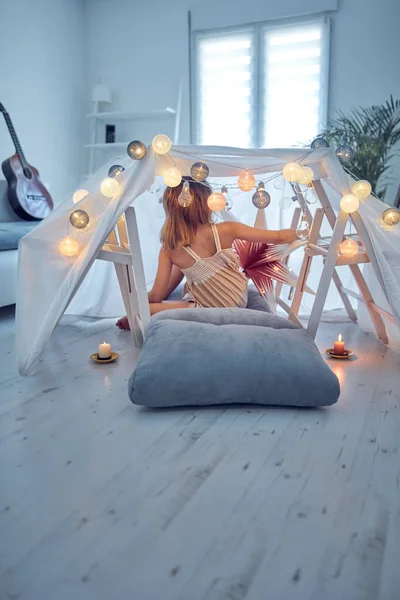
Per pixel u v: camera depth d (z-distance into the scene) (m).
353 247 1.77
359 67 3.76
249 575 0.82
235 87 4.13
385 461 1.17
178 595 0.78
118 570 0.83
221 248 1.98
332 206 2.05
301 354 1.48
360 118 3.79
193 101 4.30
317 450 1.22
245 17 4.01
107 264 2.54
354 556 0.86
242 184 1.80
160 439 1.27
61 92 4.43
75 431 1.31
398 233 1.78
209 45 4.18
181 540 0.90
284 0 3.87
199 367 1.42
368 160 3.33
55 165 4.43
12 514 0.97
